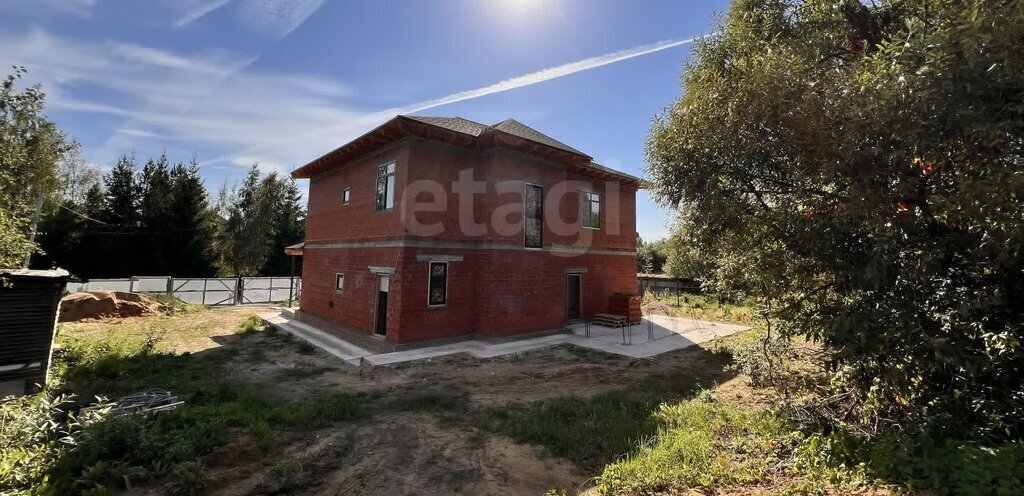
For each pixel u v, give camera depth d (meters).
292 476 4.69
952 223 4.32
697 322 16.56
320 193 16.88
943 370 4.42
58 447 4.63
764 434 5.30
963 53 3.68
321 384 8.96
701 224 6.28
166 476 4.46
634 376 9.35
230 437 5.36
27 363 6.79
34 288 6.96
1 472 3.95
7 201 9.99
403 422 6.52
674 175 6.12
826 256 4.81
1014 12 3.39
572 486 4.59
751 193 5.71
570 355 11.58
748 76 5.24
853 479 3.91
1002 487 3.16
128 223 33.34
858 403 5.38
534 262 13.41
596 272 16.30
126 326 16.27
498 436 5.98
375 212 12.80
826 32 7.46
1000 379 4.28
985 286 4.17
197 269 34.56
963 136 3.82
